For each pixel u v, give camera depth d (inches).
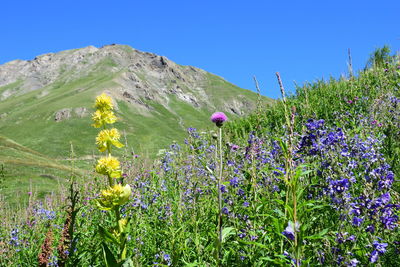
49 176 735.1
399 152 201.0
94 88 6958.7
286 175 112.1
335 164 150.6
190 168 268.1
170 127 6259.8
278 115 414.0
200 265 140.9
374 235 121.0
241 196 171.8
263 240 138.9
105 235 116.8
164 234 183.3
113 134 127.7
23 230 262.7
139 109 6919.3
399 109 263.7
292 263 106.3
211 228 162.9
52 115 5211.6
